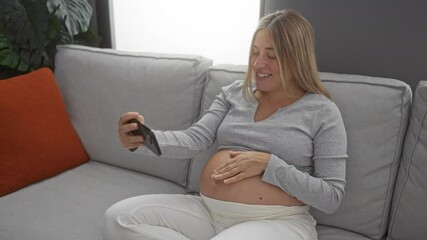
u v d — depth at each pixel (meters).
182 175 1.60
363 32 1.51
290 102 1.26
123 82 1.66
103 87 1.70
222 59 1.91
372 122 1.25
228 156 1.23
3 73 2.11
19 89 1.58
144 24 2.07
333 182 1.13
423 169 1.17
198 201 1.29
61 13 1.85
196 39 1.94
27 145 1.53
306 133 1.19
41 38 1.93
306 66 1.21
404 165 1.23
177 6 1.93
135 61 1.67
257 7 1.74
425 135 1.17
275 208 1.15
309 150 1.20
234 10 1.79
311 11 1.57
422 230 1.20
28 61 2.00
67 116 1.76
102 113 1.71
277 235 1.08
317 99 1.22
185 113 1.56
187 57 1.60
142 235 1.11
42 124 1.60
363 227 1.29
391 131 1.23
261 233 1.06
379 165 1.25
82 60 1.78
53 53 2.07
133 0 2.05
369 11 1.48
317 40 1.59
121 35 2.17
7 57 1.98
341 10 1.52
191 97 1.56
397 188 1.25
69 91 1.80
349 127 1.27
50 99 1.68
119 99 1.67
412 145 1.20
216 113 1.40
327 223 1.33
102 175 1.65
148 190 1.54
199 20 1.90
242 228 1.09
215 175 1.18
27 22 1.91
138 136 1.24
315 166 1.18
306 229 1.15
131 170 1.72
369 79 1.30
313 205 1.13
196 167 1.53
